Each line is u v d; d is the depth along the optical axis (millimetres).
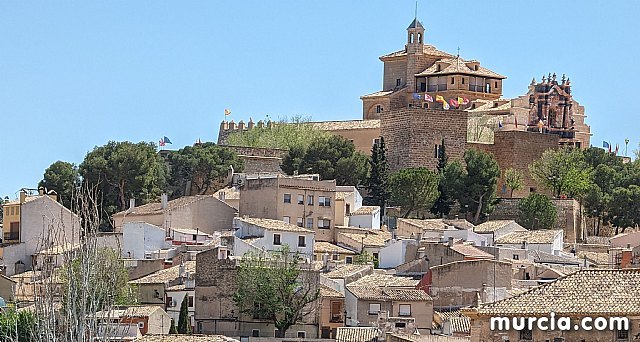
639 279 140250
